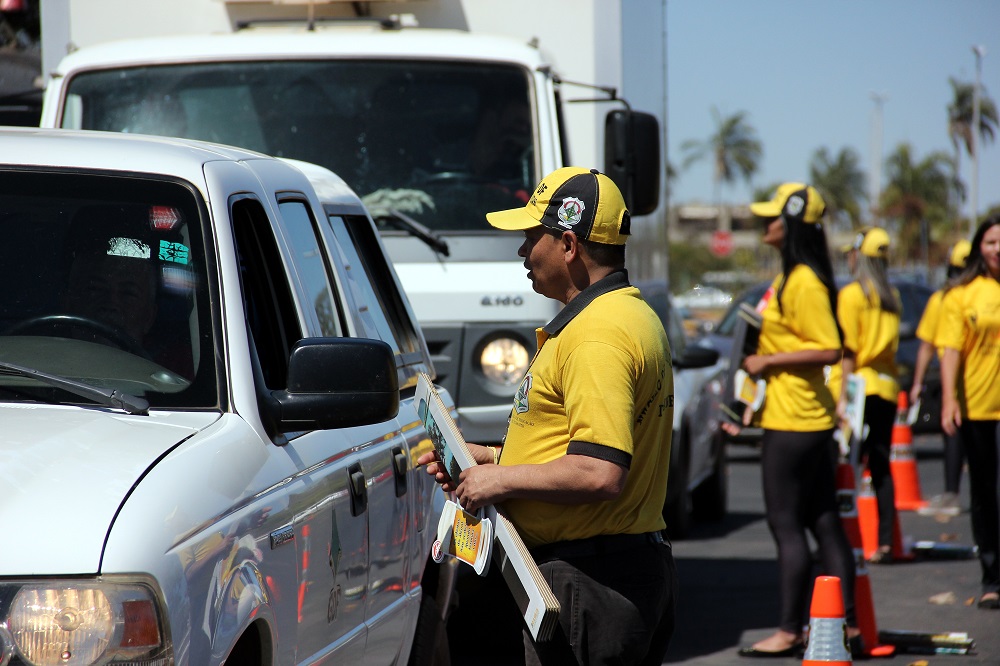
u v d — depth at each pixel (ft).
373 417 16.40
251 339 16.84
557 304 32.37
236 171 18.30
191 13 36.55
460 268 32.22
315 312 19.62
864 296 44.98
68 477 13.30
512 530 16.56
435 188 33.55
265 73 34.27
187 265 16.63
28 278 16.63
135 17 36.60
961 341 38.29
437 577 23.25
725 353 74.74
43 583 12.53
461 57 33.99
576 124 35.37
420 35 34.37
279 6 36.29
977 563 47.60
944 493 60.95
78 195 17.16
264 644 15.29
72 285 16.58
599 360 16.61
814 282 32.30
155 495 13.44
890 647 34.42
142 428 14.82
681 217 474.49
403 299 24.81
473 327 32.01
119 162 17.51
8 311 16.40
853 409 42.45
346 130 33.99
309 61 34.27
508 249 32.60
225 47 34.45
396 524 20.58
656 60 49.29
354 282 22.26
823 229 32.91
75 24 36.70
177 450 14.37
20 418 14.62
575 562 17.16
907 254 406.41
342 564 17.92
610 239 17.49
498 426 31.94
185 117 34.30
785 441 32.91
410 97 34.09
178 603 13.09
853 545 34.30
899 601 41.19
